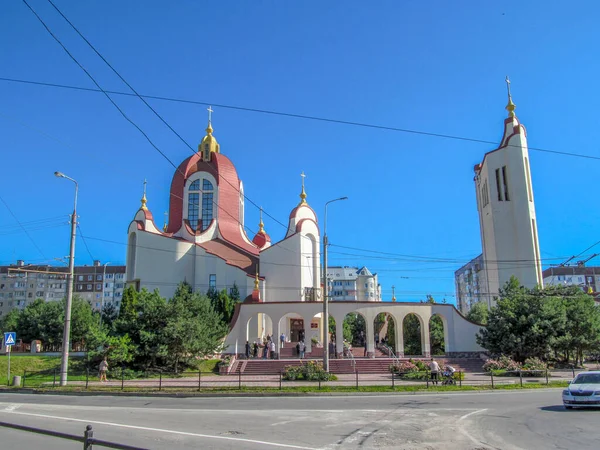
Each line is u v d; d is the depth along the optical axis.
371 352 42.69
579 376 19.75
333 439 13.06
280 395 24.75
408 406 20.14
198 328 36.84
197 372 37.50
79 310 59.66
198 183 61.16
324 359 32.28
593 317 41.31
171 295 53.72
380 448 11.98
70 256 30.69
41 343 58.88
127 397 24.53
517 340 39.41
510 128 56.16
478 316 69.31
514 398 23.14
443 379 28.86
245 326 43.34
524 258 52.38
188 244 55.44
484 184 57.78
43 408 19.62
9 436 13.18
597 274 104.75
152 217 58.50
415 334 53.84
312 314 42.94
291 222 57.12
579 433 13.70
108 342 34.12
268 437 13.27
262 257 54.62
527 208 53.28
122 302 41.09
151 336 35.41
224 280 53.88
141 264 55.03
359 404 20.94
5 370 35.53
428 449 11.88
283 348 44.53
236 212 62.41
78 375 34.88
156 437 13.09
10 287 117.56
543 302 40.97
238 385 27.92
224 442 12.48
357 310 43.25
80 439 8.23
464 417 16.95
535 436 13.38
